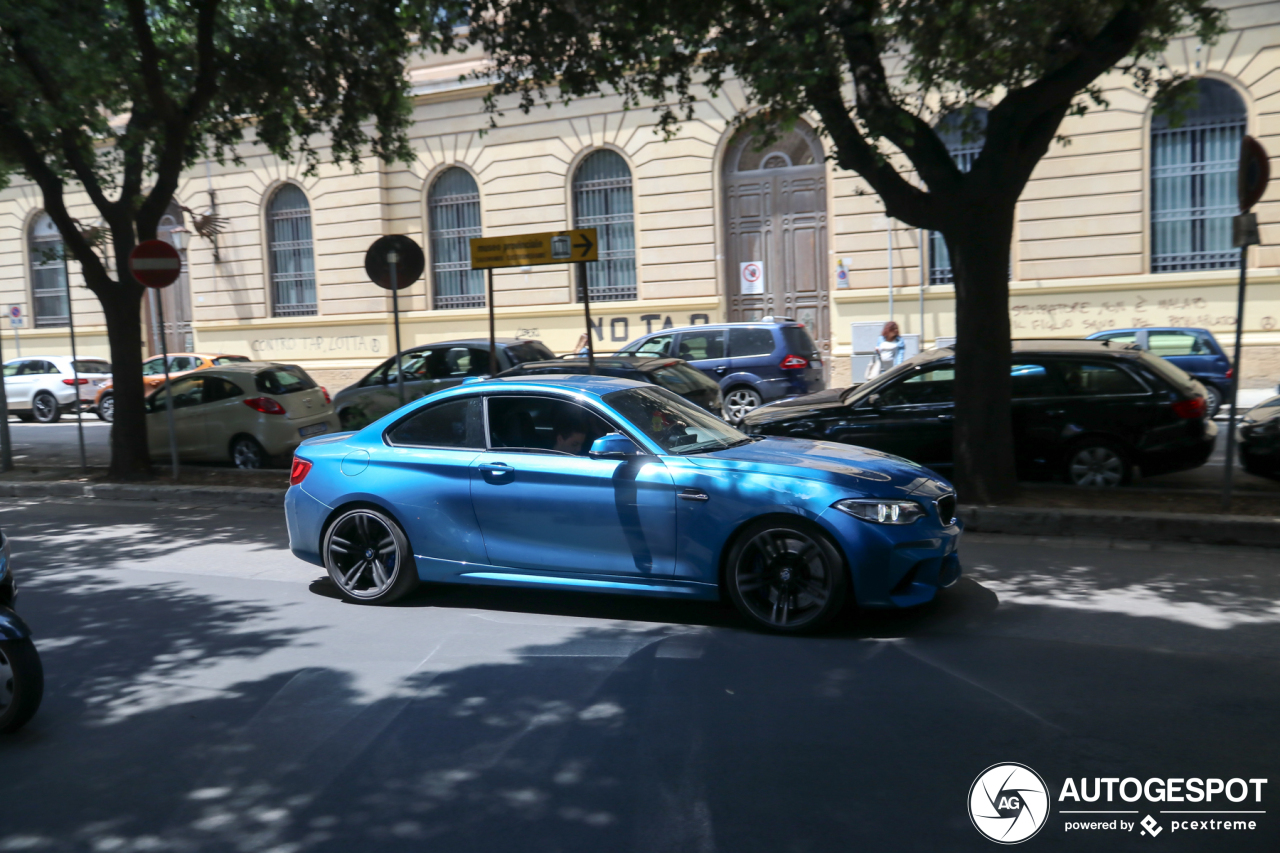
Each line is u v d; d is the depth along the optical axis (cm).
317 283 2631
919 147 915
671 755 419
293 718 474
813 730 441
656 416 649
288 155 1474
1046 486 983
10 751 448
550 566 632
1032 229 2061
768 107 993
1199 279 1955
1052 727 440
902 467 617
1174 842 345
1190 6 1010
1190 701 467
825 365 2252
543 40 1127
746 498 583
